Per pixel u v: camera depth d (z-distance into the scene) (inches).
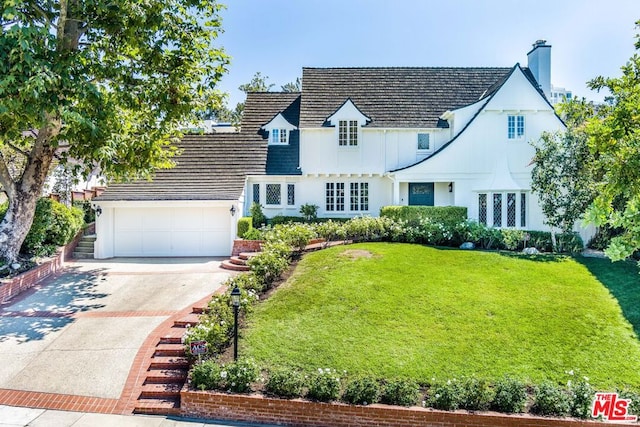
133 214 856.3
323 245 725.9
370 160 982.4
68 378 375.6
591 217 279.4
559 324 446.6
